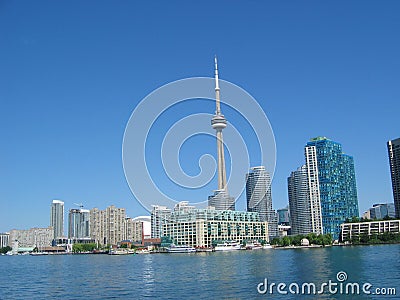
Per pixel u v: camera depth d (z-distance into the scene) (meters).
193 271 183.38
